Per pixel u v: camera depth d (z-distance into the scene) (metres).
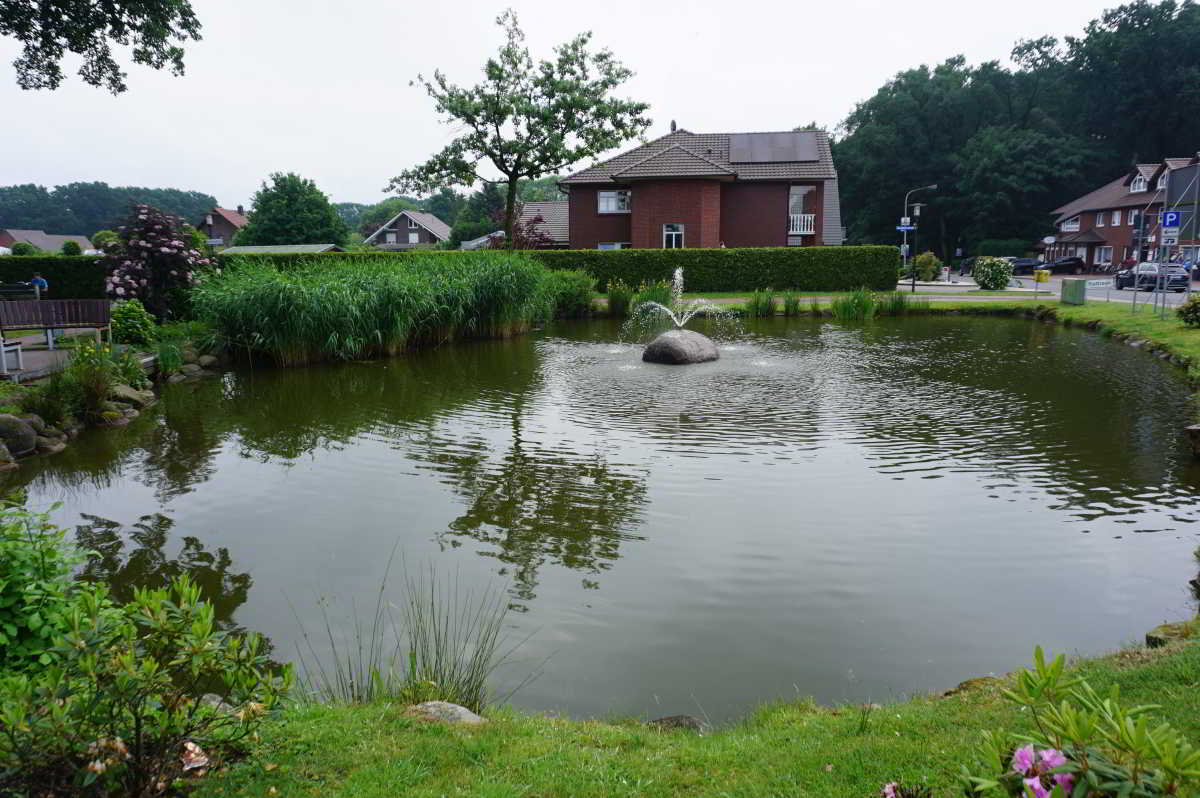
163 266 18.97
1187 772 1.81
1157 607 5.42
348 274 18.73
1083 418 10.92
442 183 35.47
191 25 21.58
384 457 9.59
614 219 40.62
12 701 2.57
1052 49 76.12
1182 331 17.47
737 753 3.42
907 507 7.48
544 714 4.20
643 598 5.66
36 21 19.28
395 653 4.91
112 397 12.30
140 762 2.76
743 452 9.48
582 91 35.09
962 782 2.15
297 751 3.32
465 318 20.95
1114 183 61.16
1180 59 64.44
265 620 5.40
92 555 6.58
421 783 3.11
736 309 26.08
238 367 16.92
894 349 18.16
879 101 75.38
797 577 5.98
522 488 8.26
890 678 4.57
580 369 15.89
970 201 68.69
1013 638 5.04
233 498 8.11
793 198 40.84
